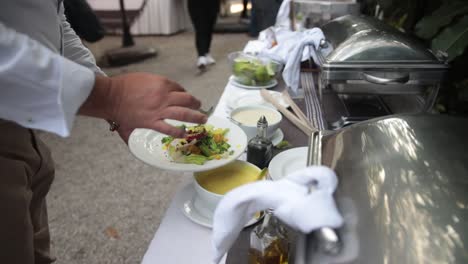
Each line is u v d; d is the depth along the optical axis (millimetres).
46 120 464
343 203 399
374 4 1497
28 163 699
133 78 520
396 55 863
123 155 2131
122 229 1614
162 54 3924
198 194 682
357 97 1074
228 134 844
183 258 597
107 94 498
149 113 506
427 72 851
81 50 836
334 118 1006
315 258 368
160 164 703
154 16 4543
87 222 1646
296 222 379
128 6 4469
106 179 1924
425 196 374
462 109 1013
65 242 1543
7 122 633
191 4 3223
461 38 866
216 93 2895
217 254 479
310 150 554
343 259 346
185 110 506
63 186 1862
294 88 1170
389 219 360
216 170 745
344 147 489
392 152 439
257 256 547
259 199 415
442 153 426
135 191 1842
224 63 3613
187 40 4434
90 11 2727
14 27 566
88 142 2260
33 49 431
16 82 428
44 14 609
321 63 936
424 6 1153
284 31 1579
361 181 414
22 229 672
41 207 839
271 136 938
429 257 320
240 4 5895
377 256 335
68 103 451
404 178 398
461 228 340
